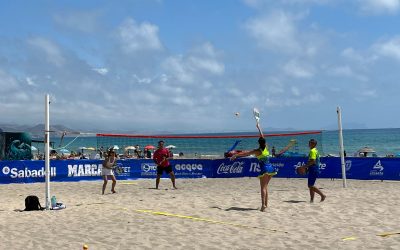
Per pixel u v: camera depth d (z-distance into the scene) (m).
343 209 9.02
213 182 17.03
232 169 19.22
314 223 7.81
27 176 17.23
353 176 17.23
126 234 7.12
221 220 8.17
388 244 6.28
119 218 8.42
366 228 7.36
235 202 10.16
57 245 6.48
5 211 9.66
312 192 10.05
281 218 8.29
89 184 16.50
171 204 10.01
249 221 8.07
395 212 8.68
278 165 18.56
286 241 6.55
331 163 17.58
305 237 6.80
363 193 11.41
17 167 17.08
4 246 6.46
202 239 6.74
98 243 6.55
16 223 8.20
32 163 17.33
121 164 18.31
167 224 7.84
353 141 82.50
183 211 9.09
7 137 20.78
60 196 12.49
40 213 9.25
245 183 16.38
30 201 9.73
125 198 11.56
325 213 8.66
